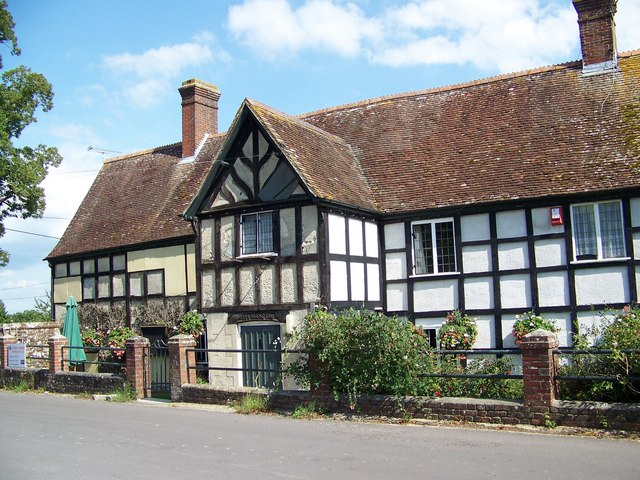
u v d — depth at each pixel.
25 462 7.98
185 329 17.14
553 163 14.49
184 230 18.98
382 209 15.66
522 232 14.23
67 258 22.36
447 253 15.16
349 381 10.67
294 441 8.85
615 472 6.69
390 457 7.69
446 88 18.83
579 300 13.55
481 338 14.48
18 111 23.09
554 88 16.66
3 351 17.81
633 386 8.80
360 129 18.97
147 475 7.19
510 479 6.57
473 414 9.58
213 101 23.22
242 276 15.16
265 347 14.76
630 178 13.06
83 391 15.27
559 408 8.89
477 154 15.94
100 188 24.70
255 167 15.19
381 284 15.74
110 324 20.69
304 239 14.26
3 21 22.94
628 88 15.41
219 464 7.61
